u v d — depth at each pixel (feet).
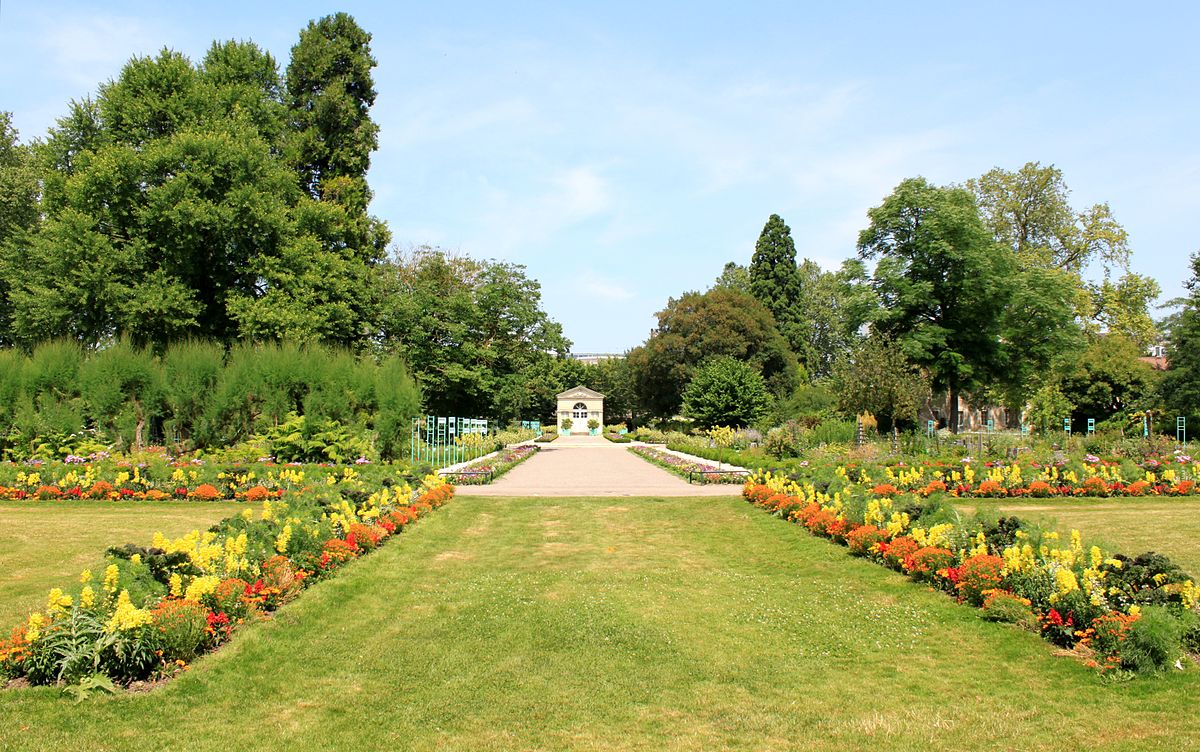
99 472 54.75
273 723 17.66
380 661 21.95
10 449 68.28
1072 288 136.05
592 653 22.76
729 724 17.75
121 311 93.45
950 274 134.41
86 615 19.57
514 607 27.78
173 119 101.76
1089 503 50.96
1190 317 138.82
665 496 56.65
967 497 53.11
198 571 23.89
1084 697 18.62
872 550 33.73
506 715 18.30
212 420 72.74
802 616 26.43
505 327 140.67
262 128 112.47
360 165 128.26
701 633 24.68
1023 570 25.32
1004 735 16.75
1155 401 135.85
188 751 16.14
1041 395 130.82
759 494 50.01
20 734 16.42
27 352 101.09
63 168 104.63
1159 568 23.32
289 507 32.91
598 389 299.58
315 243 107.14
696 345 200.64
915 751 16.14
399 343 131.23
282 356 74.64
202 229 96.48
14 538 38.14
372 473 52.21
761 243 218.38
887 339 114.21
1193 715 17.24
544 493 58.85
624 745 16.71
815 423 110.01
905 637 23.84
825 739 16.85
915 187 137.08
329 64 127.95
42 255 93.15
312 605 26.71
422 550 37.45
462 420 108.17
